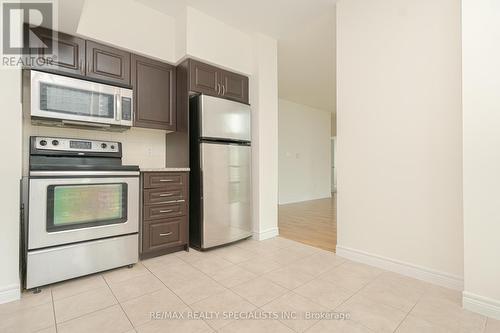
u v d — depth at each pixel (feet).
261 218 10.17
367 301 5.52
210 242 8.80
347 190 8.03
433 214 6.40
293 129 21.72
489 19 5.09
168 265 7.49
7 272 5.38
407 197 6.82
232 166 9.52
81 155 7.34
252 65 10.43
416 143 6.66
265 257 8.20
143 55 8.59
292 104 21.66
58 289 5.98
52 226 6.04
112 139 8.80
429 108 6.45
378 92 7.33
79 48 7.35
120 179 7.09
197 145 8.88
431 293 5.86
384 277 6.70
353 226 7.91
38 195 5.88
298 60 13.12
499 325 4.68
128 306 5.28
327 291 5.96
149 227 7.87
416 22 6.65
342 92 8.09
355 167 7.83
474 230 5.17
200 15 8.93
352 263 7.66
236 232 9.57
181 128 9.14
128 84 8.18
